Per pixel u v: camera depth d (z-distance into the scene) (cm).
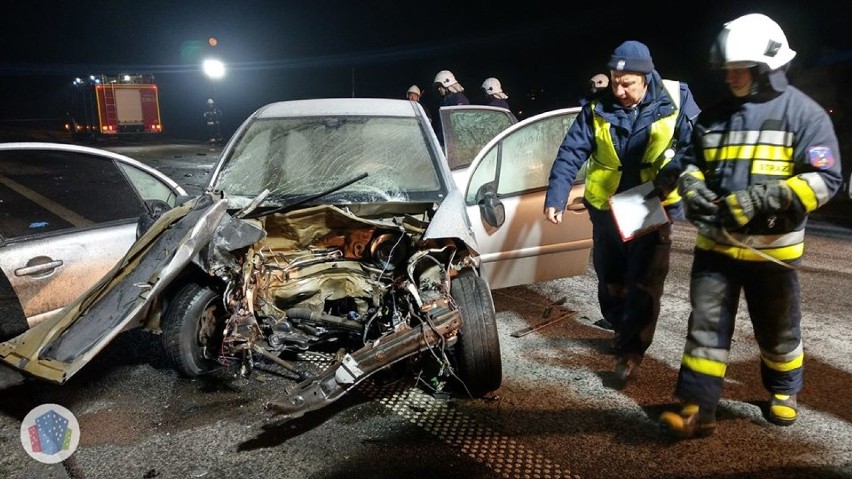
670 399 325
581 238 436
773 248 256
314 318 325
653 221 301
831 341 400
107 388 348
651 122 319
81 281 374
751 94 248
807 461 270
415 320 300
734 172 252
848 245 679
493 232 403
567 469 267
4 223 357
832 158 235
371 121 415
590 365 368
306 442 292
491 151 422
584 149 342
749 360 371
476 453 281
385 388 342
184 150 1722
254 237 312
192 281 345
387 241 335
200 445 291
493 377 315
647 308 333
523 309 465
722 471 263
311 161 388
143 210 411
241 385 347
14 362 295
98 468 275
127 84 2017
